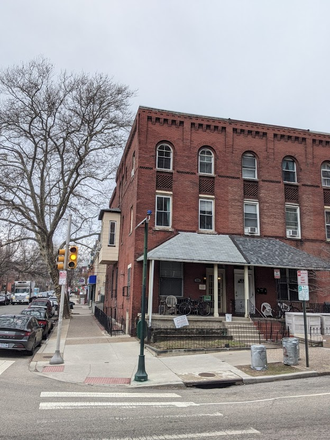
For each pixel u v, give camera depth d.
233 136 22.36
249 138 22.55
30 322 14.02
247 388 9.08
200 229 20.67
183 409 6.97
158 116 21.22
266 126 22.88
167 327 16.92
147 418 6.32
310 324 17.45
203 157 21.84
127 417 6.37
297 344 11.52
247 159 22.55
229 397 8.08
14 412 6.47
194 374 10.20
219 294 20.00
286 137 23.09
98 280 40.97
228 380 9.52
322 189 23.03
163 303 18.44
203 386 9.31
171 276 19.41
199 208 20.97
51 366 11.26
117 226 25.91
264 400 7.70
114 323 23.17
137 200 19.84
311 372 10.27
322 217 22.56
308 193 22.70
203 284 19.73
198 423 6.04
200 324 17.34
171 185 20.64
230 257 18.25
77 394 8.10
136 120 21.72
